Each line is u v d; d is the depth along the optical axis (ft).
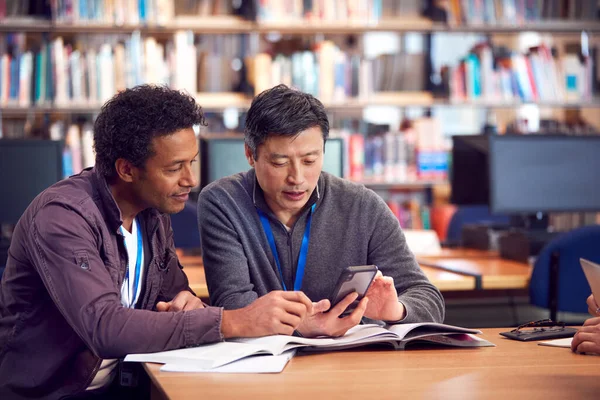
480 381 4.56
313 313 5.45
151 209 6.32
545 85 17.35
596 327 5.39
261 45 17.63
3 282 5.87
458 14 17.16
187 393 4.25
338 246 6.93
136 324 5.13
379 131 17.46
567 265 9.65
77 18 15.83
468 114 19.47
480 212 14.88
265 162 6.29
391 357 5.26
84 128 15.83
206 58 16.35
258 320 5.26
